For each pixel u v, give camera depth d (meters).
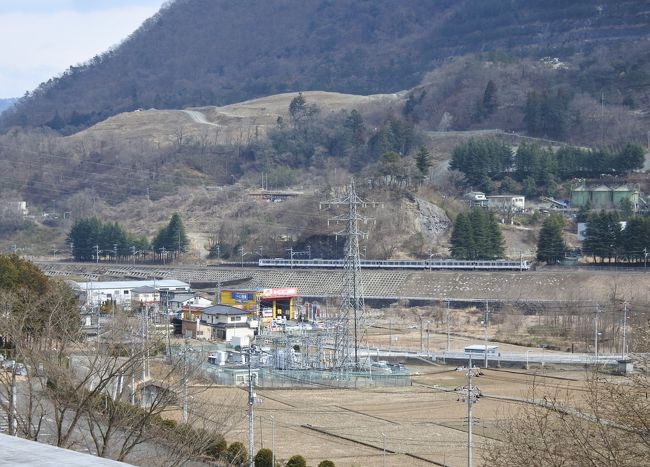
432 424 94.94
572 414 48.31
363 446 85.38
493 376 125.38
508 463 45.50
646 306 163.00
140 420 60.59
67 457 21.30
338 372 121.25
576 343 153.12
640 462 41.22
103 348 82.75
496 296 189.38
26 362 63.25
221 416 82.00
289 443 86.06
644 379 49.56
